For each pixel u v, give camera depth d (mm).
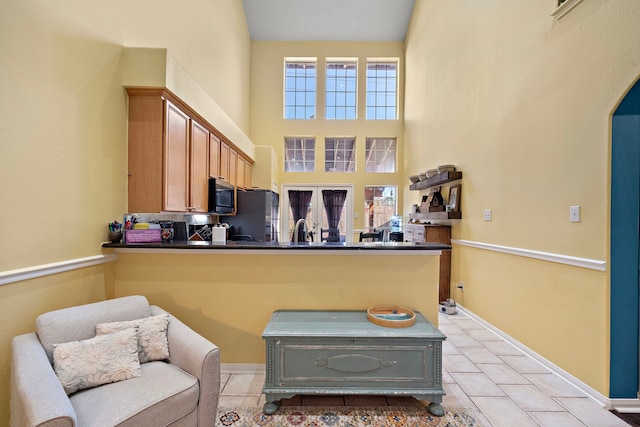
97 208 1884
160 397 1205
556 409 1679
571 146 1936
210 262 2029
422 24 4930
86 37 1771
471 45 3240
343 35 6059
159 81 2049
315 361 1638
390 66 6324
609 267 1700
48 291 1563
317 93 6191
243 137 4348
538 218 2227
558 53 2041
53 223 1590
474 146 3174
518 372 2068
